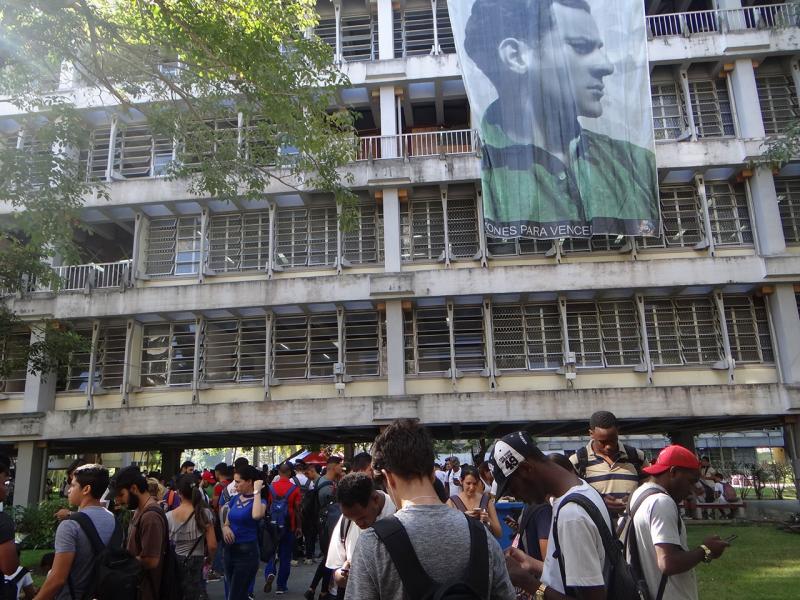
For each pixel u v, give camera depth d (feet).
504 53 63.05
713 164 63.62
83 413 65.46
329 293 64.64
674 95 68.39
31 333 68.69
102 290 67.62
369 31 74.28
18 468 66.44
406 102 71.87
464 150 74.13
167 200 67.82
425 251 66.90
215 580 35.47
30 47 36.42
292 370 66.18
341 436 71.92
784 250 62.23
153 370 68.33
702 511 60.80
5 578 14.80
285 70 39.29
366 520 14.80
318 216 69.15
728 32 65.92
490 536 8.06
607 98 62.18
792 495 92.38
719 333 63.10
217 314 67.72
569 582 9.15
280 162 43.88
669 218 65.77
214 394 66.13
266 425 62.80
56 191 36.27
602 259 65.05
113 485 17.22
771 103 67.00
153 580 16.35
